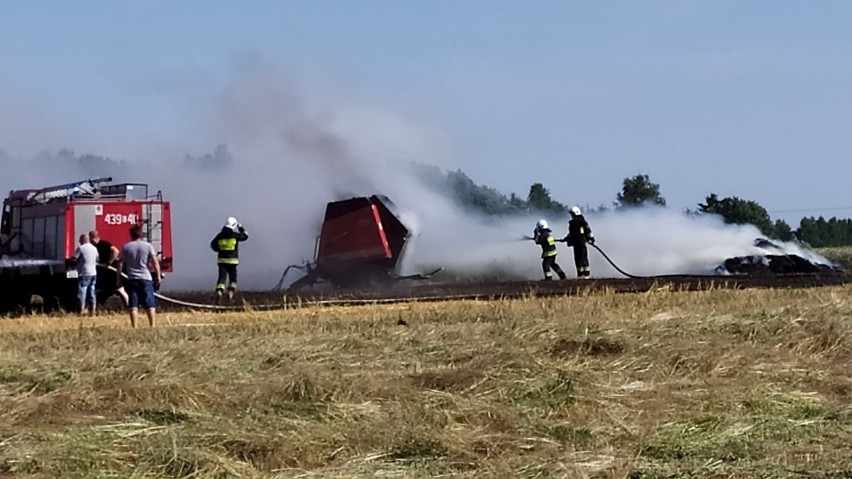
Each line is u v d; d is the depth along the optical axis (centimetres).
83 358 1491
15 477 906
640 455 986
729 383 1300
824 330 1638
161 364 1402
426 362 1448
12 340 1833
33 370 1378
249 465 948
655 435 1048
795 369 1386
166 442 975
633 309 2145
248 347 1633
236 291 3116
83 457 951
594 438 1045
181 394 1188
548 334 1606
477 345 1561
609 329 1639
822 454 971
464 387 1241
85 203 2723
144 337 1855
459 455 970
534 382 1246
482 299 2625
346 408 1140
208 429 1029
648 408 1165
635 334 1614
